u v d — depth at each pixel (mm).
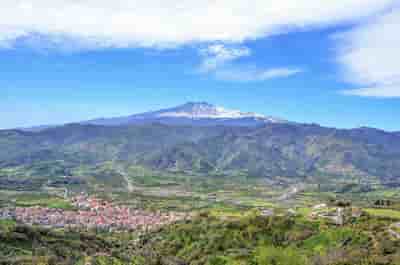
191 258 165375
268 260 145875
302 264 138875
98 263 131625
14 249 124875
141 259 152500
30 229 146875
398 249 129875
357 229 151500
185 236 187875
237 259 151125
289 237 161250
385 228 148000
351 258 129875
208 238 176750
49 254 126750
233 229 178500
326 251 142750
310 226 166125
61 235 157375
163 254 174250
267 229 170750
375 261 123062
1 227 140125
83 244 151375
